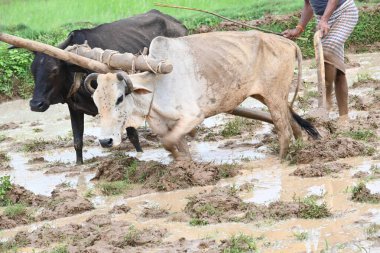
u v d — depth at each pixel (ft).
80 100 53.36
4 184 46.14
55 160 56.85
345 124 55.72
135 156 55.42
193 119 46.55
